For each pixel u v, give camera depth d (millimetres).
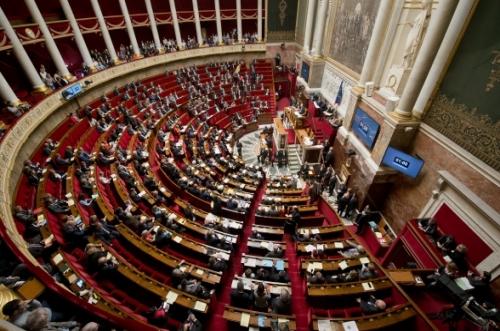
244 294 5922
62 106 13078
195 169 11914
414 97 8617
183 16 21141
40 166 9531
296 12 22031
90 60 16172
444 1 7145
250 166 14312
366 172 10750
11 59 13547
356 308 6141
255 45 23359
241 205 9773
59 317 4000
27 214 6777
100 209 7785
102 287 5730
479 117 6895
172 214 8422
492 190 6523
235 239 7754
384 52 10617
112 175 9562
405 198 9680
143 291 5770
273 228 8648
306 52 19062
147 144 12609
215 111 18969
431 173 8492
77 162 9766
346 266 6875
